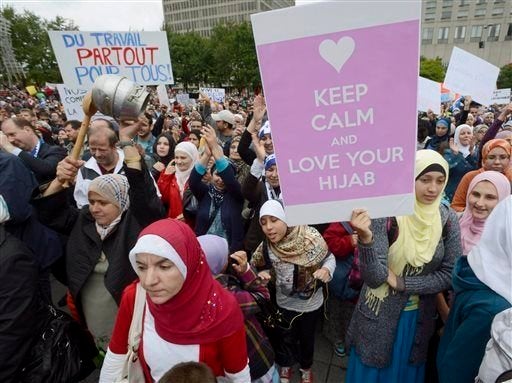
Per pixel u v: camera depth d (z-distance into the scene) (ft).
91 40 10.72
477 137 19.81
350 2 3.37
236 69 150.10
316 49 3.55
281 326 6.77
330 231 7.77
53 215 6.58
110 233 6.15
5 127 10.38
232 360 4.30
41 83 142.20
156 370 4.23
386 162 3.88
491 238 4.12
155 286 3.79
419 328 5.73
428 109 19.24
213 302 4.12
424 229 5.34
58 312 6.28
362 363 6.01
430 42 207.21
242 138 11.87
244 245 9.31
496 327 3.51
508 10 187.32
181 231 3.96
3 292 4.91
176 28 320.70
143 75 11.53
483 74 16.01
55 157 10.86
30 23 146.20
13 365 5.03
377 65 3.54
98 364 7.01
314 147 3.92
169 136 14.71
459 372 4.25
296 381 8.07
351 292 7.80
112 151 9.39
